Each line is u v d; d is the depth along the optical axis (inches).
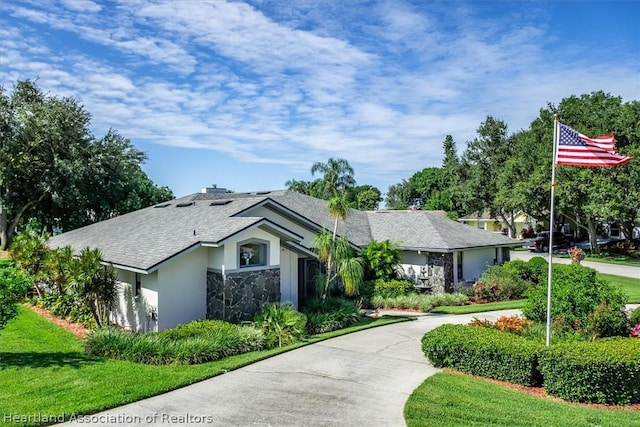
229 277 605.0
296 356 501.4
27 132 1423.5
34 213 1657.2
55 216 1673.2
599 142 441.7
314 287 847.1
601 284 542.0
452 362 451.8
